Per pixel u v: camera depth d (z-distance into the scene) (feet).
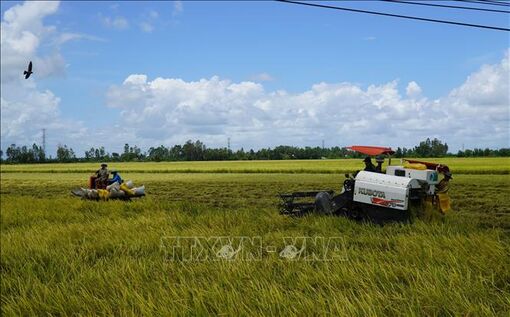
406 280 27.30
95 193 81.20
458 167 140.77
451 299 23.30
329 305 22.74
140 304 24.90
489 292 24.62
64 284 30.86
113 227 50.24
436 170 48.55
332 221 45.96
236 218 51.52
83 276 31.71
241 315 22.90
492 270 27.91
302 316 22.52
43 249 40.45
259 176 155.74
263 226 46.93
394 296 23.98
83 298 27.78
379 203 46.26
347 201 49.73
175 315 23.47
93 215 63.87
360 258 32.73
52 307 27.35
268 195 91.30
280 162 280.10
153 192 108.06
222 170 196.75
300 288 26.50
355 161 260.83
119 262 34.63
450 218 45.85
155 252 37.76
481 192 82.07
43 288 30.22
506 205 65.98
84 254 39.09
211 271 30.86
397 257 31.76
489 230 42.06
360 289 25.38
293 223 47.57
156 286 28.48
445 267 28.99
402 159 50.06
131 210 67.87
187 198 91.15
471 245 33.50
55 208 73.26
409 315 21.36
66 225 55.77
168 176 176.55
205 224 50.11
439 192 48.14
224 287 27.43
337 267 29.27
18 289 31.45
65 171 244.83
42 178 188.75
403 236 37.70
